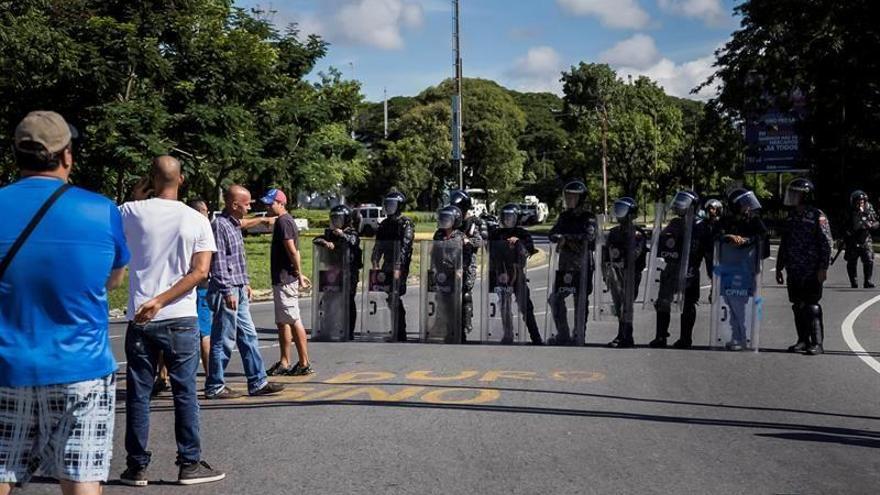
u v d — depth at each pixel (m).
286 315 9.59
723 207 12.34
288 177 32.06
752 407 7.89
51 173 3.98
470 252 12.35
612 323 14.20
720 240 11.12
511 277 11.97
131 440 5.80
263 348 11.93
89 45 24.19
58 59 23.53
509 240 11.91
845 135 43.50
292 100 32.59
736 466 6.08
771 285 19.70
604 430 7.07
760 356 10.66
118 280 4.13
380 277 12.43
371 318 12.47
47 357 3.78
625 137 68.62
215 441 6.87
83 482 3.86
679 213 11.32
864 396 8.34
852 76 40.19
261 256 30.39
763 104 43.28
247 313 8.55
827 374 9.45
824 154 45.75
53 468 3.88
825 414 7.62
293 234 9.53
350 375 9.62
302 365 9.67
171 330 5.77
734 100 43.38
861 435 6.91
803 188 10.71
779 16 41.38
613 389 8.72
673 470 5.99
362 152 37.28
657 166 67.69
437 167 81.69
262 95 30.50
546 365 10.13
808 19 40.62
